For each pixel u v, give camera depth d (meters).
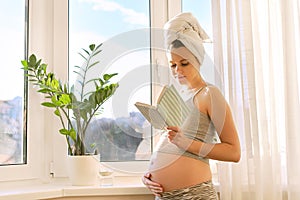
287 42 1.95
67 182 2.04
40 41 2.08
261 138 1.93
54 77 2.00
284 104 1.96
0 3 1.98
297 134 1.92
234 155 1.61
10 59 1.99
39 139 2.04
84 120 1.49
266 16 2.01
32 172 2.00
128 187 1.86
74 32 2.14
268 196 1.91
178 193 1.58
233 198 1.88
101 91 1.44
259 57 1.97
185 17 1.54
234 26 1.97
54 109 2.07
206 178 1.60
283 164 1.98
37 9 2.09
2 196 1.64
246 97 1.92
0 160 1.93
